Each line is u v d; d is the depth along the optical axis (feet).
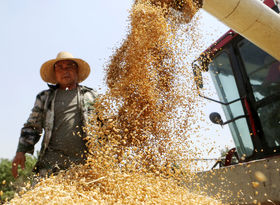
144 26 10.25
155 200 6.70
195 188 9.10
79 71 11.80
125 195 6.72
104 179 7.33
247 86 12.75
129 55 10.53
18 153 9.53
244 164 8.85
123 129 9.29
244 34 9.34
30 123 9.81
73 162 9.35
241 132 13.07
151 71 10.01
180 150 9.27
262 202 8.08
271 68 11.75
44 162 9.36
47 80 12.16
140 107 9.64
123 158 8.27
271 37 8.94
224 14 9.05
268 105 11.81
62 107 9.91
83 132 9.72
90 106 10.27
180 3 10.78
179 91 10.48
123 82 10.09
